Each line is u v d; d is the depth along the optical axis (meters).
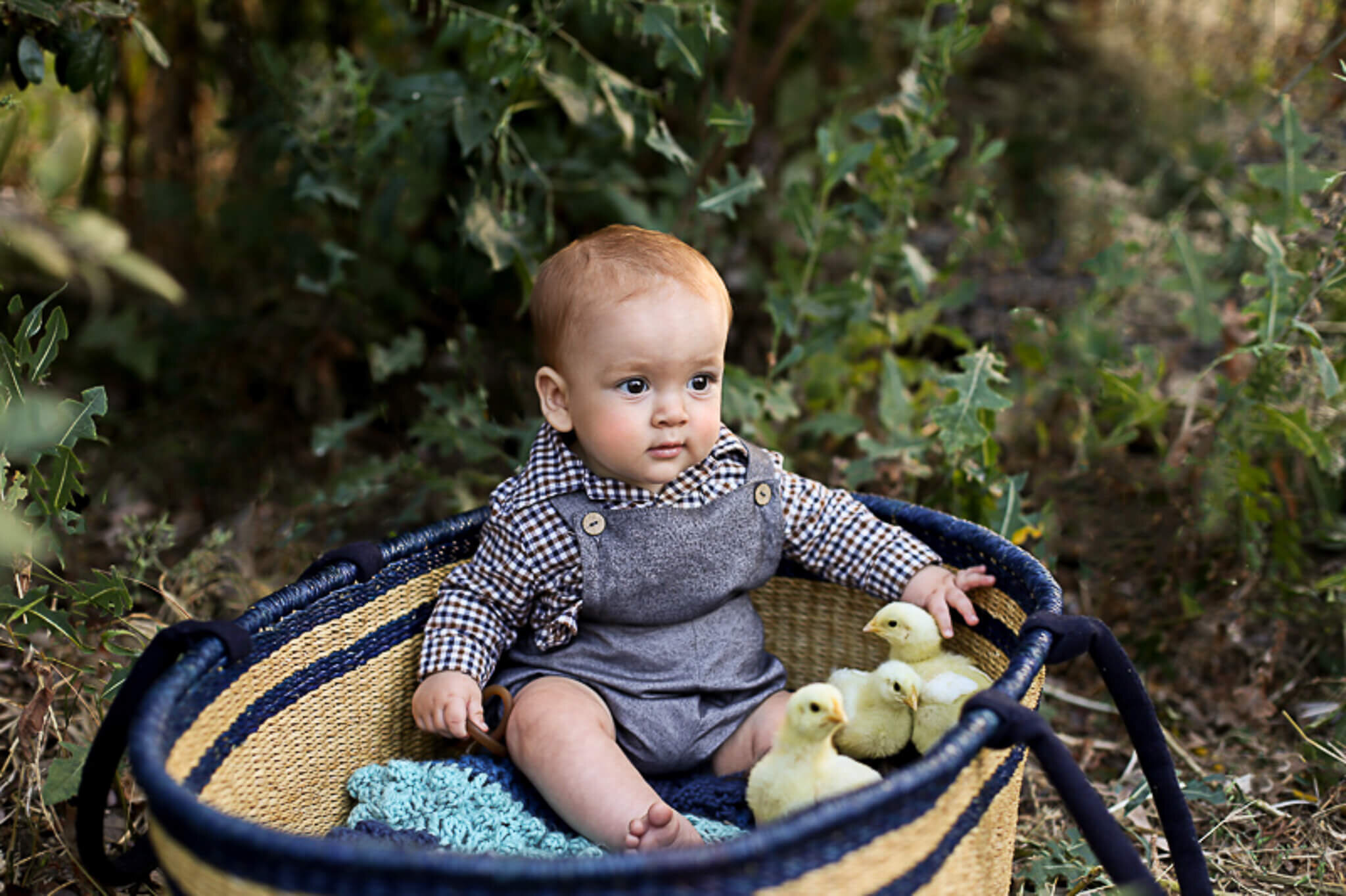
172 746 1.47
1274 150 3.73
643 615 2.10
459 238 3.22
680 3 2.94
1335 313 3.03
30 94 3.54
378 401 3.40
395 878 1.14
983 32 3.04
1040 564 1.97
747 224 4.12
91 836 1.70
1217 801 2.36
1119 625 2.97
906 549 2.21
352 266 3.54
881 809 1.30
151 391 3.81
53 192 3.62
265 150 3.42
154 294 3.83
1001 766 1.58
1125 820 2.37
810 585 2.45
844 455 3.48
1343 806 2.37
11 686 2.56
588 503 2.07
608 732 2.04
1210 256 3.18
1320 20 3.54
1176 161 4.19
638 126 3.16
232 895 1.22
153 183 3.77
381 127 3.05
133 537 3.19
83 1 2.38
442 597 2.12
